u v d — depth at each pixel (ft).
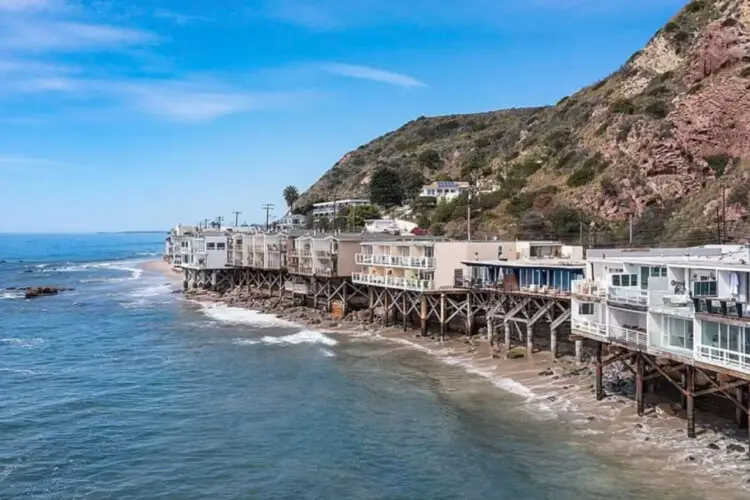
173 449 130.72
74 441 136.05
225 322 292.40
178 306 352.90
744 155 277.85
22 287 470.39
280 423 144.87
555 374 164.96
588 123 401.49
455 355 199.72
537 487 105.19
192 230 540.52
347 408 153.28
